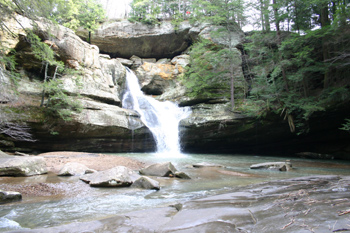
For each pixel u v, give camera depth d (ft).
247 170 33.63
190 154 62.13
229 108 65.62
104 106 57.98
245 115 62.18
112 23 88.43
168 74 85.35
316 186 15.93
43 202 16.06
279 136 66.85
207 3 74.84
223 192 18.08
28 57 52.70
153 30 88.79
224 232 7.52
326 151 65.77
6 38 47.37
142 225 9.30
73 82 57.26
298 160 51.26
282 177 27.30
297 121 59.26
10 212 13.61
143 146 62.08
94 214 13.35
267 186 17.93
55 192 19.01
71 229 9.04
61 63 52.80
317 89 63.98
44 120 48.39
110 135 56.65
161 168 28.07
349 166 40.14
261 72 64.44
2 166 24.59
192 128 64.49
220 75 69.62
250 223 8.34
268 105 57.98
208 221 8.78
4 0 31.30
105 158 39.60
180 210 11.05
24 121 45.75
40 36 54.34
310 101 55.11
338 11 47.60
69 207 14.83
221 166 36.94
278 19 61.00
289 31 65.10
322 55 62.95
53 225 11.39
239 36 78.54
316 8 62.03
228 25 71.97
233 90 67.67
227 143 68.59
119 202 16.11
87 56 65.41
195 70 73.31
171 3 104.88
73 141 53.88
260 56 63.82
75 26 82.89
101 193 18.86
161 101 78.33
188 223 8.78
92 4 88.84
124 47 91.15
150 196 17.87
